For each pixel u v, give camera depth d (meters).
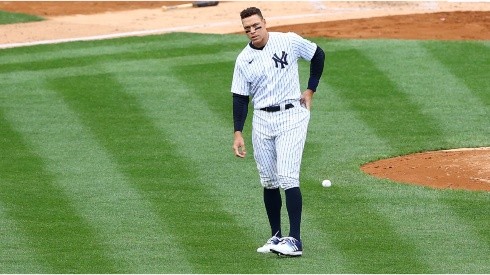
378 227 42.78
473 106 62.22
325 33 78.81
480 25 80.56
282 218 44.12
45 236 42.22
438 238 41.28
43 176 50.91
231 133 58.16
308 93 39.78
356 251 39.91
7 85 66.88
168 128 58.97
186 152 54.75
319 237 41.62
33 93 65.31
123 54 74.19
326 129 58.53
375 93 64.69
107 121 60.38
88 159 53.75
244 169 51.75
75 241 41.59
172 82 67.12
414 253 39.59
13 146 56.06
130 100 63.91
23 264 38.88
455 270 37.66
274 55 39.03
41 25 86.56
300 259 39.06
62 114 61.50
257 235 42.09
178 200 46.91
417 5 90.44
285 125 39.12
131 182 49.78
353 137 57.12
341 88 65.56
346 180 49.69
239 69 39.41
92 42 78.75
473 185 48.34
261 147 39.72
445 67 69.31
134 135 57.88
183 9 92.44
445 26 80.44
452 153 54.09
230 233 42.38
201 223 43.66
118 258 39.47
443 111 61.34
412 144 55.75
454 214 44.28
